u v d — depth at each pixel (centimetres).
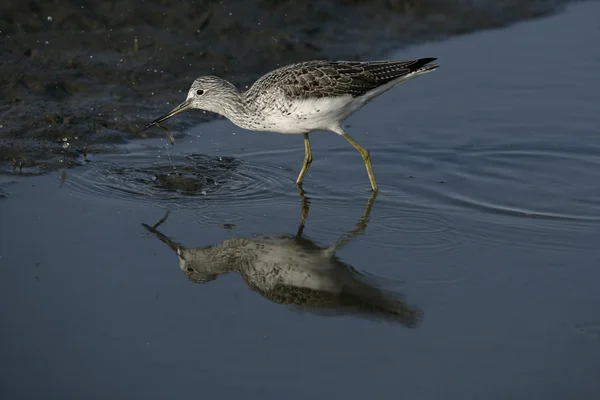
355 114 1599
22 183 1287
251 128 1334
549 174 1373
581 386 851
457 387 848
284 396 830
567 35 1942
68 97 1550
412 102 1645
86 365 870
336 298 1027
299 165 1414
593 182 1341
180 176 1339
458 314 979
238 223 1205
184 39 1708
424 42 1859
